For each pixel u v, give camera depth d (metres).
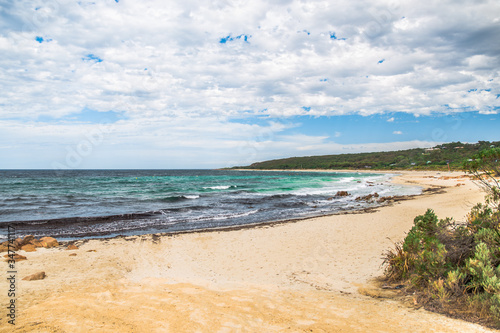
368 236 10.62
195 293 5.00
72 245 9.19
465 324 3.45
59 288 5.11
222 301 4.56
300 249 9.13
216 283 5.94
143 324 3.46
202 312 3.99
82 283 5.53
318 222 13.82
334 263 7.47
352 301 4.62
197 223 14.33
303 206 20.52
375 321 3.70
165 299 4.55
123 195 26.53
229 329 3.45
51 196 25.12
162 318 3.70
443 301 4.05
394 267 5.85
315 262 7.64
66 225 13.37
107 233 11.98
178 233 11.73
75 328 3.22
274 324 3.64
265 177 68.31
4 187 34.12
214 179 58.06
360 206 20.16
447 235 5.26
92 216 15.02
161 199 23.16
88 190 31.39
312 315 3.98
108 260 7.74
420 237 5.71
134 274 6.58
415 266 5.19
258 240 10.52
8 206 18.80
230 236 11.20
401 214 15.38
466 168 5.39
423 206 18.00
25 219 14.27
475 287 4.04
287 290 5.38
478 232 4.77
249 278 6.42
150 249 9.28
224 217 15.94
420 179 51.25
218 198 24.98
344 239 10.28
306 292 5.22
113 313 3.80
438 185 36.75
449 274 4.21
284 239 10.59
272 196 25.98
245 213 17.33
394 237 10.30
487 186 5.22
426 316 3.78
